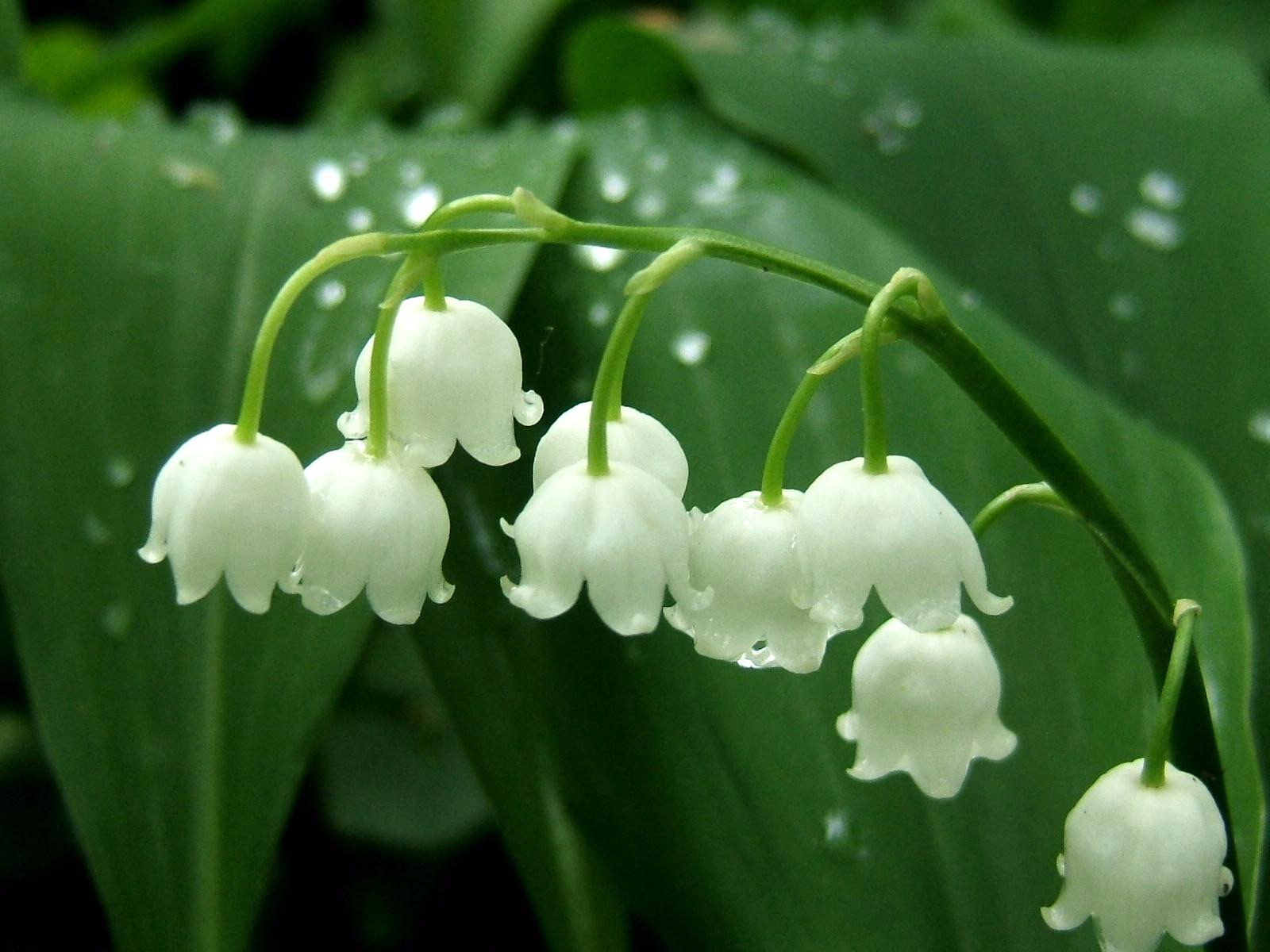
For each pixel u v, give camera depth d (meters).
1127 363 0.19
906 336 0.14
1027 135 0.22
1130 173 0.21
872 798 0.16
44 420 0.17
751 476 0.17
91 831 0.16
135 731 0.16
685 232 0.13
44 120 0.19
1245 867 0.15
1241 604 0.16
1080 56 0.24
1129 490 0.17
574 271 0.18
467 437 0.14
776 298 0.18
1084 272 0.20
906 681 0.14
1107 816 0.14
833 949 0.16
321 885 0.23
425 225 0.13
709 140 0.21
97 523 0.17
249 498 0.13
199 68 0.36
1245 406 0.19
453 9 0.30
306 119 0.35
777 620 0.13
